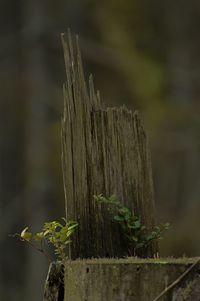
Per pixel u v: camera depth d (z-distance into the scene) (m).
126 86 22.55
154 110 20.98
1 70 24.16
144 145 4.62
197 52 24.12
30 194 23.09
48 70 24.17
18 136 25.11
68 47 4.61
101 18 23.83
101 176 4.55
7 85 24.11
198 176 21.23
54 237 4.45
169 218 20.12
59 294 4.33
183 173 21.30
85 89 4.59
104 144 4.57
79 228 4.53
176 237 18.69
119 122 4.59
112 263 3.96
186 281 3.86
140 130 4.62
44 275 22.89
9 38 23.78
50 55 24.30
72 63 4.59
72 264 4.14
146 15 24.05
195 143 20.81
